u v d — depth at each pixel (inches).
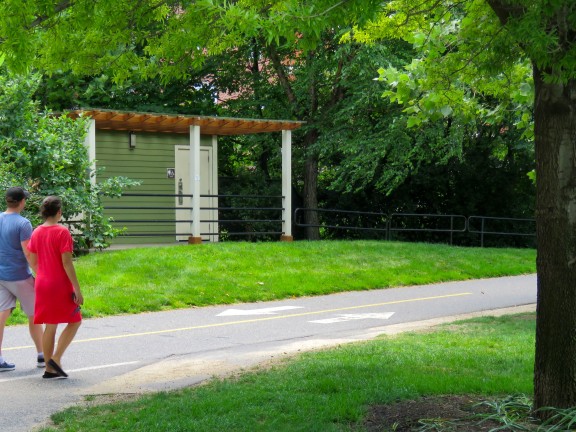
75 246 716.0
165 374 338.6
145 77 358.0
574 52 229.3
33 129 701.3
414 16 380.8
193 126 824.3
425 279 734.5
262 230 1053.8
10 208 353.7
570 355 241.8
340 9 245.0
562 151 241.9
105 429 240.8
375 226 1208.2
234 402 265.1
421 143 946.1
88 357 382.9
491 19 351.9
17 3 249.6
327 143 1013.2
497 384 288.5
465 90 445.1
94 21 304.3
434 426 235.0
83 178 734.5
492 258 863.1
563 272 242.2
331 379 296.8
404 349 373.1
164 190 900.0
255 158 1168.8
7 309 351.6
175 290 599.5
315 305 589.0
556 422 238.1
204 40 321.7
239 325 490.6
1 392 306.7
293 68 1099.9
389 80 401.1
